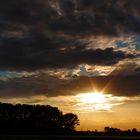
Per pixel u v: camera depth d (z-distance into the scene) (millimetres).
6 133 180125
